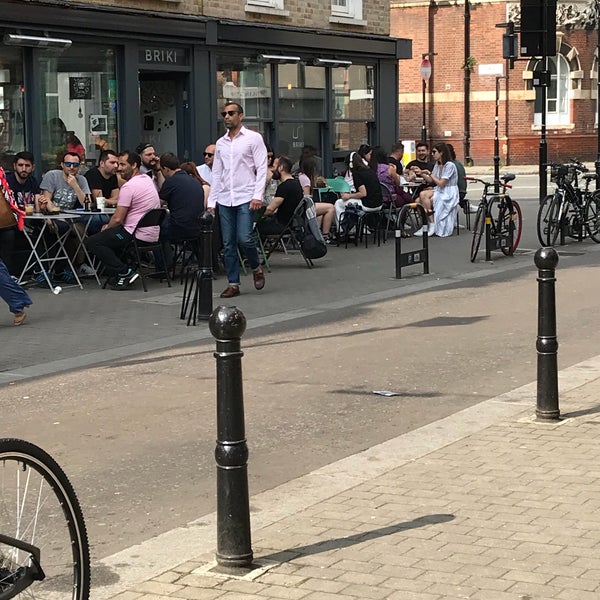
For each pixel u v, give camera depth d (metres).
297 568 4.68
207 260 11.17
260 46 18.59
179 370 8.99
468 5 40.84
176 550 5.05
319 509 5.47
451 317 11.16
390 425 7.21
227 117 12.57
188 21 16.86
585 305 11.61
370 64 21.62
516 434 6.74
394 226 18.48
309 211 14.80
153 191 13.22
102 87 15.85
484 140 41.31
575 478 5.81
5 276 10.92
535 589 4.38
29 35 14.50
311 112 20.14
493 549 4.82
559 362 8.91
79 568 3.96
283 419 7.39
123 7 15.88
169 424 7.35
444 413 7.48
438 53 41.62
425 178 19.33
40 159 14.97
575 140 41.03
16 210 11.13
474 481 5.82
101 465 6.46
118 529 5.39
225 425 4.69
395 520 5.25
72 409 7.79
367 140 21.77
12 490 3.78
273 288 13.31
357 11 21.19
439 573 4.57
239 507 4.71
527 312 11.35
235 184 12.60
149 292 13.15
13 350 9.84
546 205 17.23
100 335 10.52
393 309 11.73
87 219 13.73
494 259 15.85
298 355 9.45
